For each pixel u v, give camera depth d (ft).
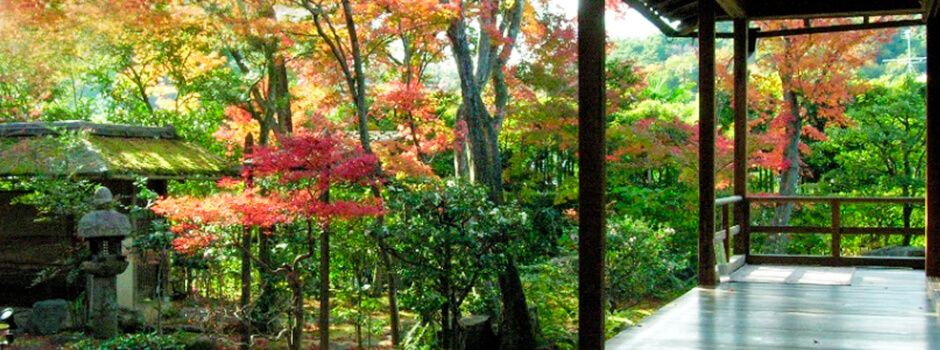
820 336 16.85
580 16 14.66
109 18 30.63
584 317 14.88
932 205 24.41
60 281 33.09
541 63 39.11
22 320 31.60
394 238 27.94
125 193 33.53
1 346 25.07
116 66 42.16
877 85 50.90
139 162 32.42
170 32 34.50
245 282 28.66
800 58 42.70
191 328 31.58
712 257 23.81
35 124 33.83
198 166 35.22
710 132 23.59
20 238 33.68
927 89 24.04
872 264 27.91
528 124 42.68
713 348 15.75
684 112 54.44
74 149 31.63
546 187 51.08
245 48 33.96
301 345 30.09
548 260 36.35
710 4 23.52
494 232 26.99
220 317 30.48
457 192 27.35
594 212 14.75
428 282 27.89
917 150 50.80
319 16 33.09
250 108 35.29
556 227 38.34
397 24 32.24
